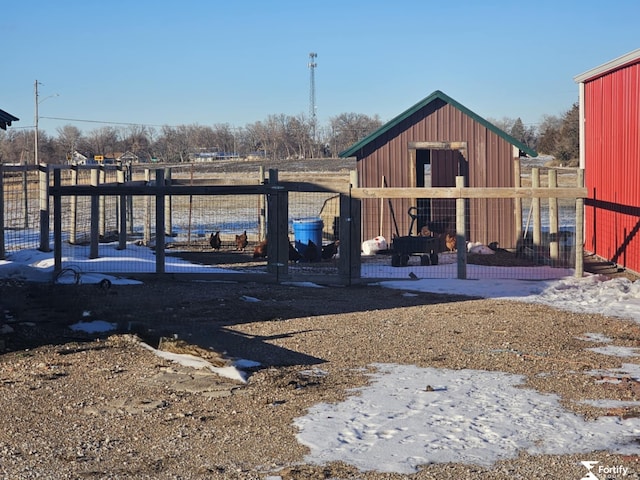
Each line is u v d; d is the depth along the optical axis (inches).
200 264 801.6
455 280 671.8
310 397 326.0
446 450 260.7
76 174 914.7
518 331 462.3
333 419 295.1
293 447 266.1
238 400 324.2
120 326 469.4
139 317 501.0
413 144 920.3
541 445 264.5
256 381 352.2
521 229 865.5
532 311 529.7
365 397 324.5
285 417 299.7
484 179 919.0
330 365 383.2
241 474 243.6
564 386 339.3
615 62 774.5
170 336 438.9
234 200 1770.4
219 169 2600.9
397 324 485.1
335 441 270.8
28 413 312.0
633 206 738.8
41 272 668.7
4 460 259.1
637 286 622.8
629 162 753.6
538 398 320.2
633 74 743.7
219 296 592.4
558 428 281.3
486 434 276.1
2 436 284.4
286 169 2474.2
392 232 920.3
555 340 436.8
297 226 844.0
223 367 369.7
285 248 672.4
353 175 674.8
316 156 4151.1
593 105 889.5
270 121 4325.8
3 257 784.3
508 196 666.8
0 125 561.9
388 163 925.2
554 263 781.9
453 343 429.7
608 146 826.2
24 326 468.4
